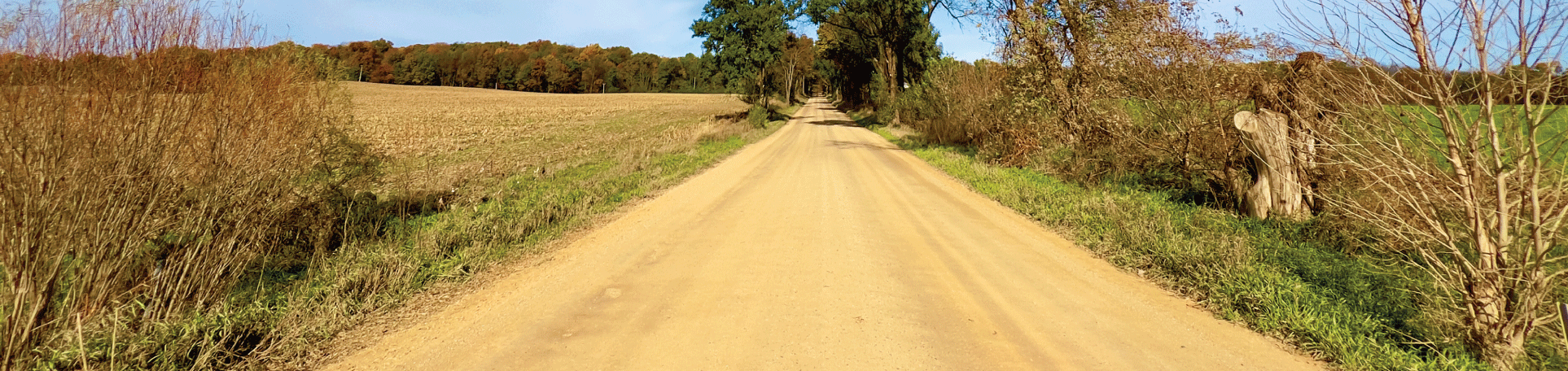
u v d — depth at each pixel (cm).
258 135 505
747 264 588
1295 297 427
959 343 386
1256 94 807
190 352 368
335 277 520
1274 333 401
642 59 14925
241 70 489
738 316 438
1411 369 334
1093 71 1311
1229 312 438
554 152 2145
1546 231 338
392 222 779
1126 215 756
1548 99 310
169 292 422
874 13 3791
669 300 479
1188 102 924
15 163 346
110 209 397
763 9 4222
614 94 11294
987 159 1562
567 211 864
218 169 470
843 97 7844
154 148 410
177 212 463
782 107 7369
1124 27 1200
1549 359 343
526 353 379
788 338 395
